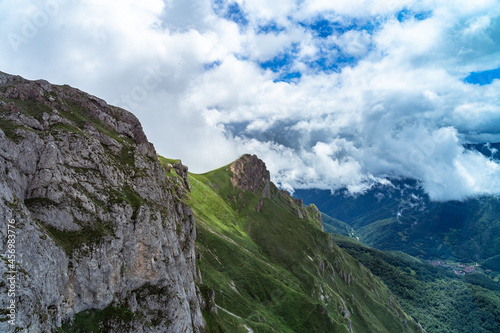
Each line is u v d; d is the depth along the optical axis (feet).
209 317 444.55
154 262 312.71
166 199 413.39
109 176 317.01
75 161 293.64
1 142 231.91
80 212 265.54
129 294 282.36
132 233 300.61
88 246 252.62
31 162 253.44
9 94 309.01
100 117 384.06
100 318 248.11
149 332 268.62
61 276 225.15
